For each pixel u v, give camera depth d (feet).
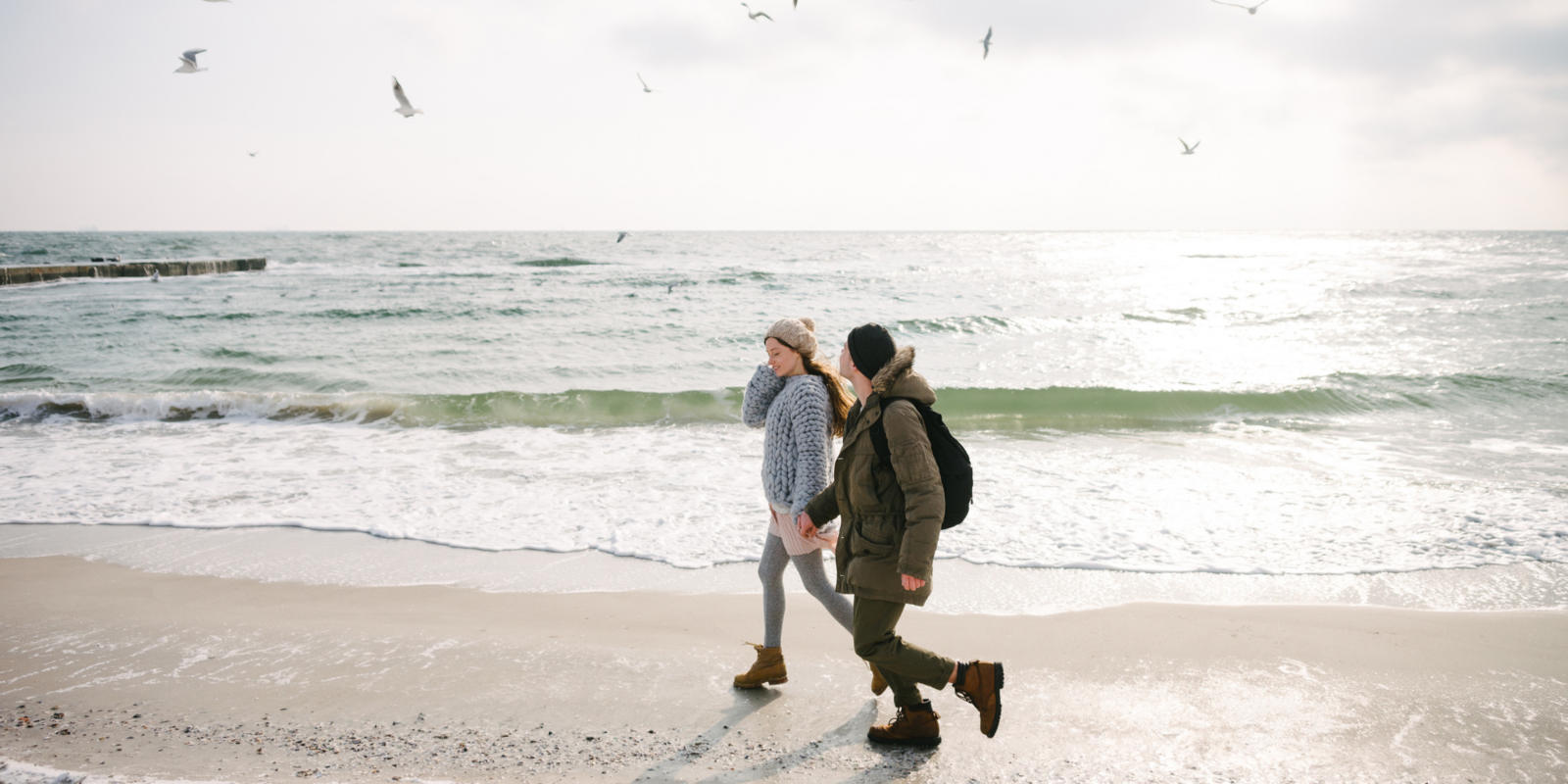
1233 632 12.37
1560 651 11.56
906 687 8.91
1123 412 33.19
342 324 62.59
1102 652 11.66
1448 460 24.39
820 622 12.84
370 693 10.34
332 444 27.40
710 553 16.26
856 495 8.61
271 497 20.56
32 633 12.35
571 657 11.52
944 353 48.39
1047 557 15.92
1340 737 9.09
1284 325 59.57
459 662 11.34
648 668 11.12
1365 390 34.96
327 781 8.09
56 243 288.10
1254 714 9.68
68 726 9.34
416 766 8.45
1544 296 80.02
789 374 10.05
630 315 68.95
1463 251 226.79
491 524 18.22
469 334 57.36
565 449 26.58
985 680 8.71
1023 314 68.49
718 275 113.39
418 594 14.21
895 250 232.53
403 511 19.33
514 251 217.77
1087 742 9.02
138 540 17.25
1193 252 221.66
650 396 33.53
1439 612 13.14
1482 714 9.62
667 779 8.25
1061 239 428.15
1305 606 13.47
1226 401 33.47
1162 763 8.52
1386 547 16.37
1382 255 198.08
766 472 9.97
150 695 10.24
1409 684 10.52
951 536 17.16
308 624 12.75
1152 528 17.69
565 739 9.13
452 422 31.60
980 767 8.47
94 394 32.89
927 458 8.06
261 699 10.14
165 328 60.39
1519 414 31.45
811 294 87.76
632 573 15.23
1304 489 20.95
